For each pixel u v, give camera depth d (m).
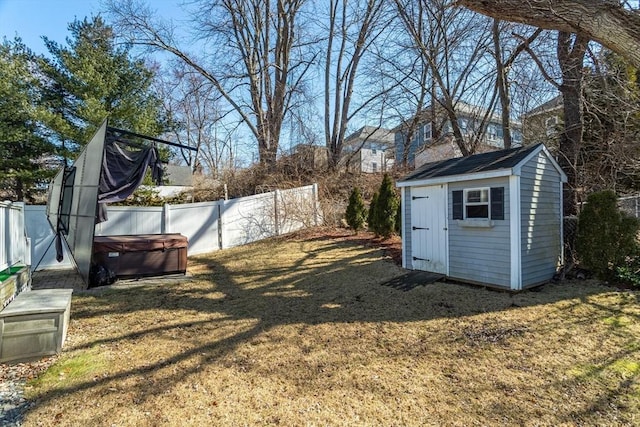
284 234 12.02
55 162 12.89
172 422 2.53
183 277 7.41
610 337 3.87
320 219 13.05
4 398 2.81
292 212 12.32
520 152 6.01
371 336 4.12
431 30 13.88
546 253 6.16
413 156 21.86
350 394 2.90
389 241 9.90
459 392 2.91
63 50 11.83
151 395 2.87
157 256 7.35
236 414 2.62
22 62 11.34
